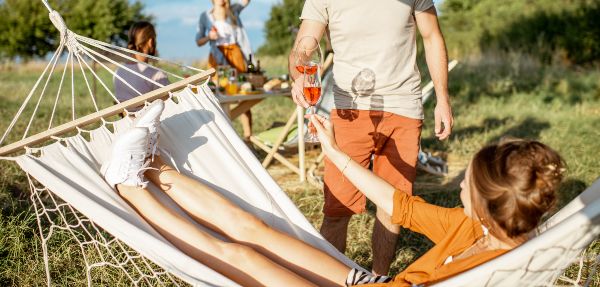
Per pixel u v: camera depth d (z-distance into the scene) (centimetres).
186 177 307
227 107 605
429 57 341
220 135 335
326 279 271
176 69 1728
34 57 2775
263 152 720
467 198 207
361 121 335
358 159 343
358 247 430
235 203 315
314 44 304
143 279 368
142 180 292
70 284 368
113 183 290
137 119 301
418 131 337
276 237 285
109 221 263
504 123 929
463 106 1109
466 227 219
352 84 332
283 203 319
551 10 1828
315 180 598
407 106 332
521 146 190
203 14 746
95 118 316
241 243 288
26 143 294
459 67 1545
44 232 430
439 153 728
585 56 1702
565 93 1285
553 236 182
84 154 303
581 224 181
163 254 253
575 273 347
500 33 1875
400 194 247
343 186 336
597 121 940
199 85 348
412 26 331
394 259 412
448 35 2025
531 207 186
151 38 521
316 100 309
